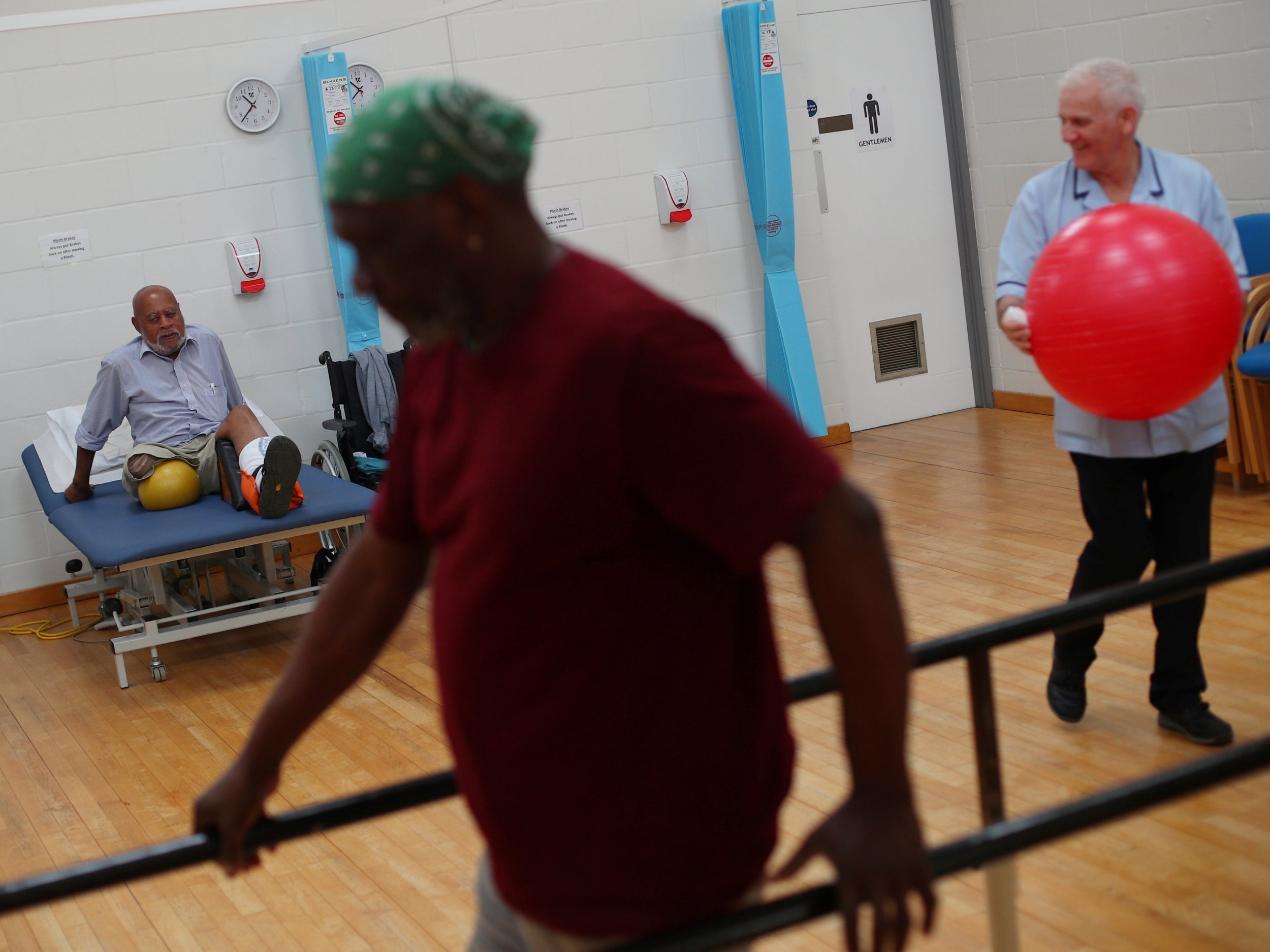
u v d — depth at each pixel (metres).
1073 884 2.64
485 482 1.01
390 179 0.93
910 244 7.36
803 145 7.04
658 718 1.04
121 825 3.58
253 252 6.25
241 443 5.12
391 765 3.75
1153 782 1.24
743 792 1.08
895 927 0.95
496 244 0.97
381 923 2.84
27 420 6.07
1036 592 4.45
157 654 5.03
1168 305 2.63
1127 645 3.85
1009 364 7.34
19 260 5.96
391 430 6.07
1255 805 2.88
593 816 1.05
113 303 6.15
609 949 1.00
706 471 0.94
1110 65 2.90
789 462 0.93
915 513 5.61
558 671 1.03
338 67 6.13
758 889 1.12
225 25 6.17
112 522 5.03
